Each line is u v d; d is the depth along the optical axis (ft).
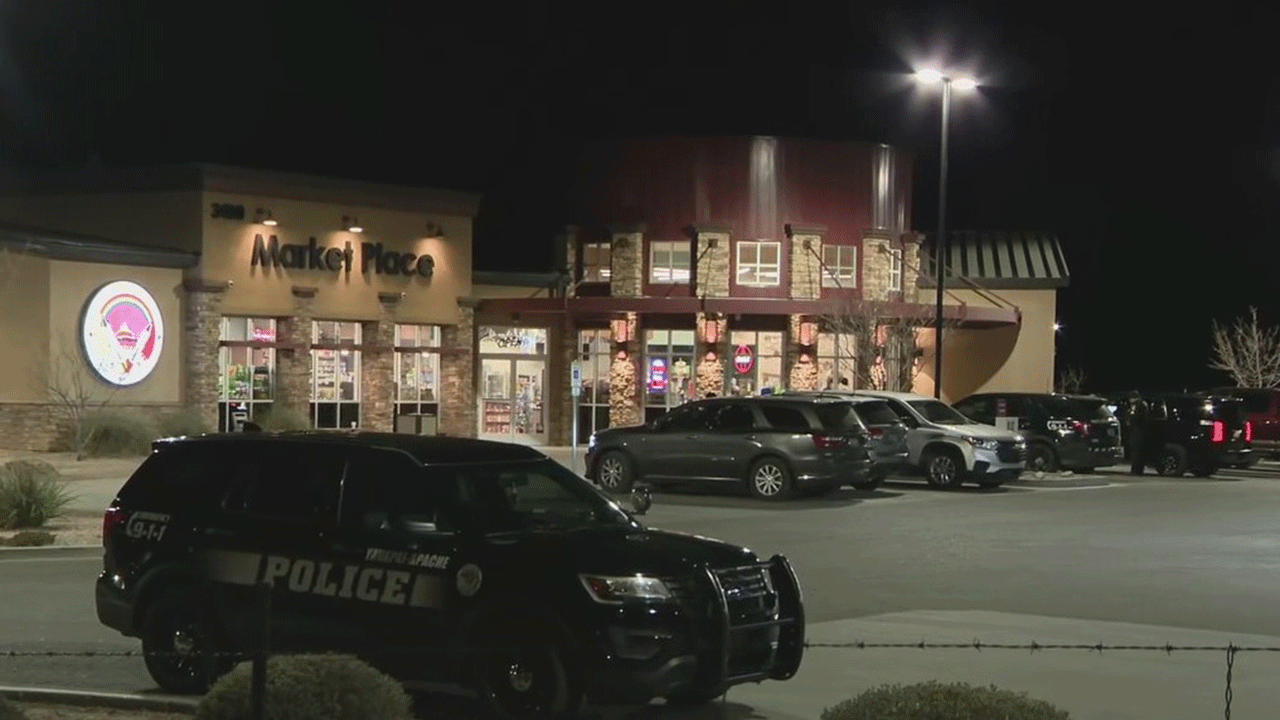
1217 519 84.64
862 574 60.13
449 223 150.51
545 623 31.27
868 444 96.99
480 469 34.50
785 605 33.91
